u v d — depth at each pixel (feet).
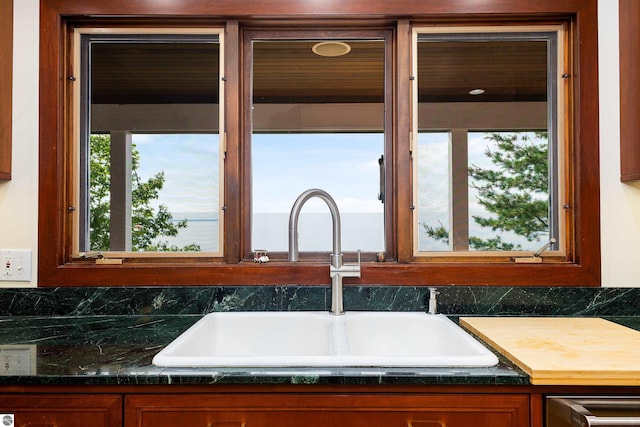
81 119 4.91
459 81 4.94
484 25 4.90
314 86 5.10
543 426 2.81
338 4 4.76
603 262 4.64
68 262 4.81
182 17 4.80
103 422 2.87
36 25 4.74
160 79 4.98
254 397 2.88
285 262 4.85
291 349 4.48
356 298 4.65
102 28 4.89
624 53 4.58
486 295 4.62
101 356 3.20
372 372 2.85
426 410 2.86
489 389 2.85
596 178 4.66
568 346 3.30
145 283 4.66
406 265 4.67
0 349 3.39
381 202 5.01
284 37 5.00
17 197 4.71
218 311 4.64
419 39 4.93
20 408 2.87
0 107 4.56
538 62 4.96
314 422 2.87
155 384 2.85
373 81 5.04
